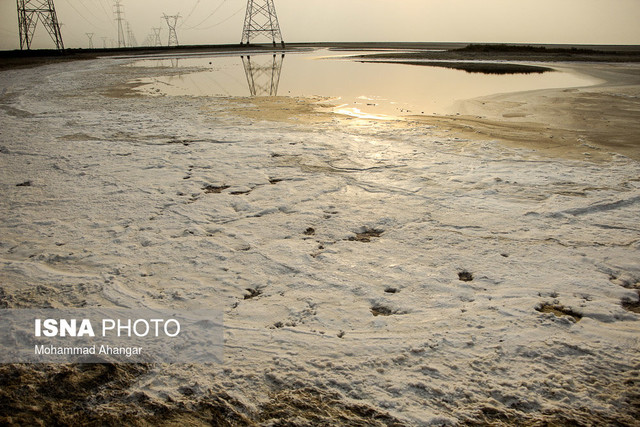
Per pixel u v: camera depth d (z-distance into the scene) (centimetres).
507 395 262
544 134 919
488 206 542
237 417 249
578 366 285
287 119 1100
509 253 430
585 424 243
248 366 288
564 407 254
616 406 255
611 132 931
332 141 859
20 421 246
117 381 275
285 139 879
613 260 415
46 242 456
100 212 532
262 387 271
